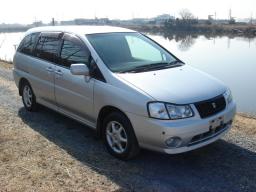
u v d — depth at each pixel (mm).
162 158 5012
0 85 10023
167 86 4680
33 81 6738
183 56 29562
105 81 4973
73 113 5789
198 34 74125
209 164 4824
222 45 44188
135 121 4523
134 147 4719
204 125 4473
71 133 6031
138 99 4488
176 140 4379
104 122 5082
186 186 4273
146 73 5074
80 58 5500
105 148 5383
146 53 5852
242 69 22594
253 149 5285
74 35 5797
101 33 5805
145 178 4473
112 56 5355
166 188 4230
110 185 4312
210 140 4680
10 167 4766
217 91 4863
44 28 6816
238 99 13562
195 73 5363
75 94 5516
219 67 23469
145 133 4457
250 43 49094
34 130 6164
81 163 4887
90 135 5938
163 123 4301
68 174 4578
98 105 5074
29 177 4500
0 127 6285
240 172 4602
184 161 4918
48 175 4555
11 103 7984
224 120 4789
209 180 4410
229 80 18406
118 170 4684
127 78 4832
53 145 5500
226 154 5113
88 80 5207
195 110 4453
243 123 6500
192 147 4504
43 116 6969
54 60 6090
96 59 5207
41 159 5000
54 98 6133
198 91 4676
